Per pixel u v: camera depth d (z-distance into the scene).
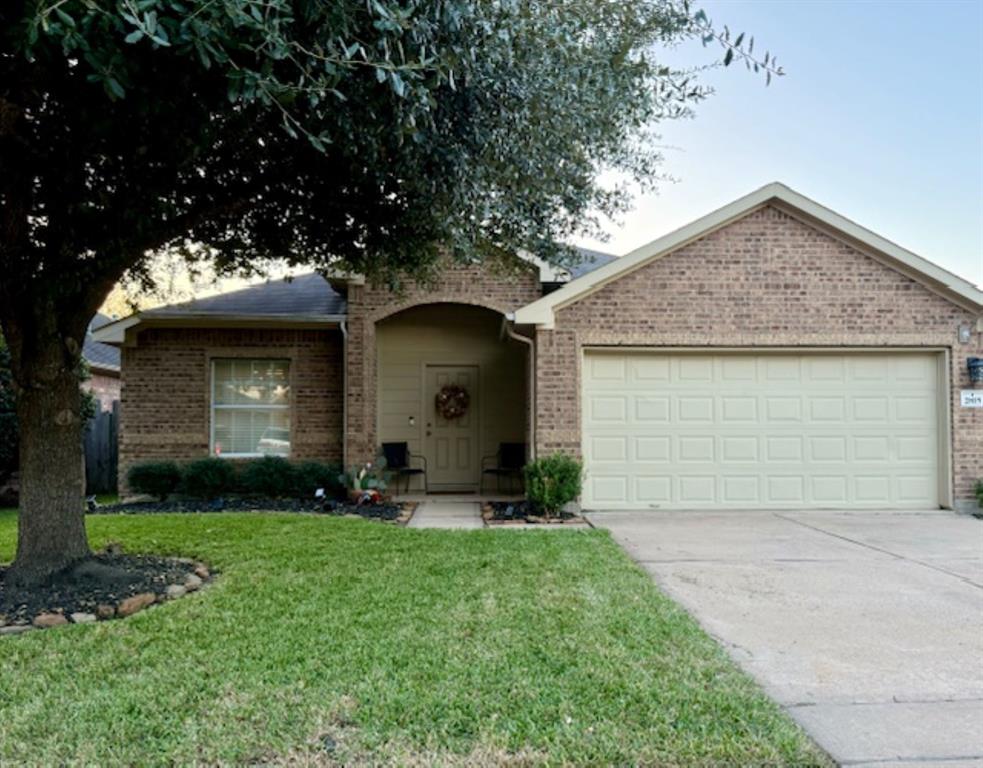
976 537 7.72
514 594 5.04
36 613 4.61
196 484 10.88
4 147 4.57
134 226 5.15
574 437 9.50
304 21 3.47
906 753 2.84
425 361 12.81
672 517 9.13
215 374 11.77
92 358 16.03
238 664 3.65
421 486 12.62
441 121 4.55
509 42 4.19
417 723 2.97
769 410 9.83
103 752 2.73
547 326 9.55
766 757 2.75
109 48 3.04
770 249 9.70
